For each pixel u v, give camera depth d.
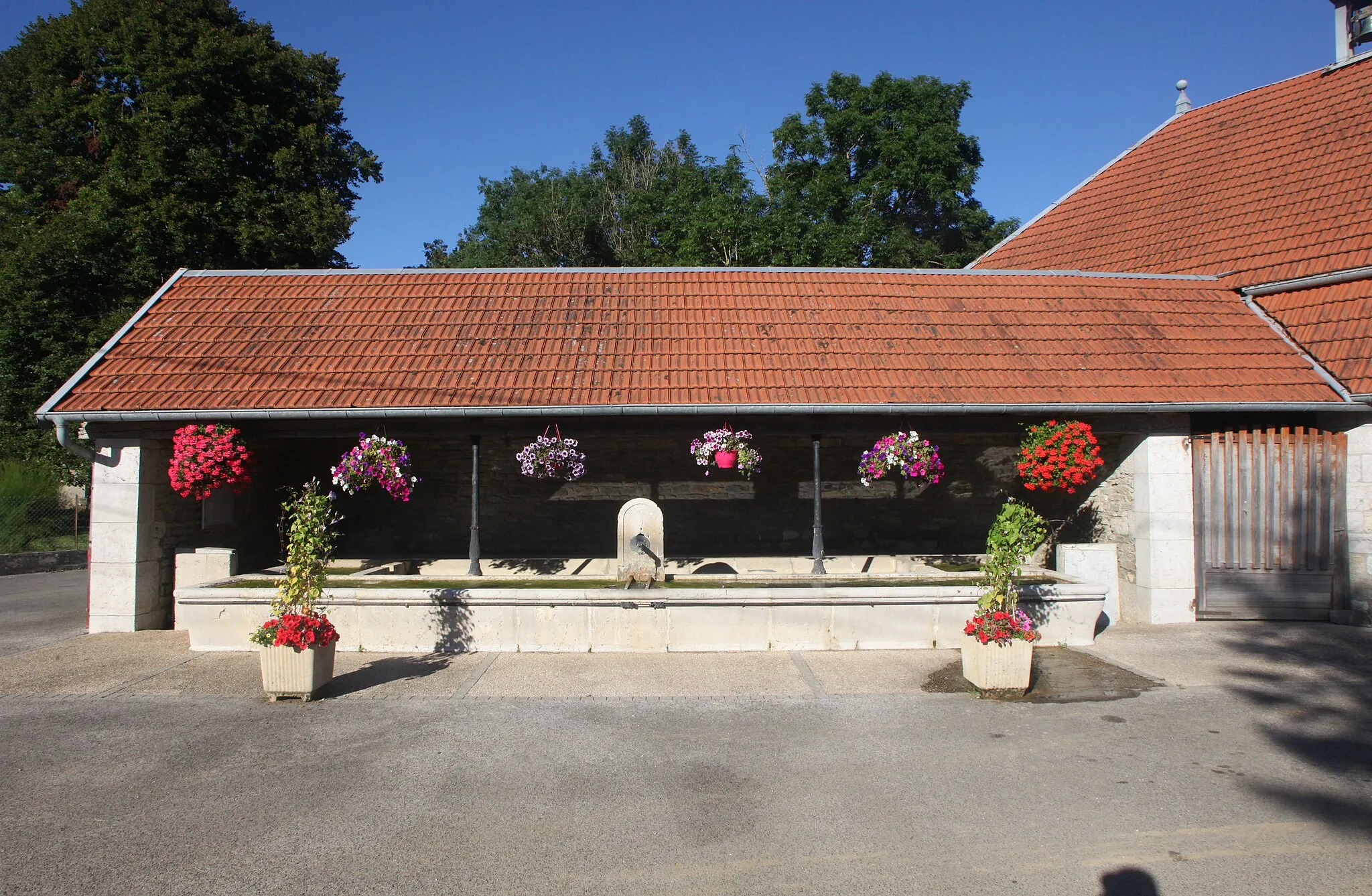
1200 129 15.02
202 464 8.47
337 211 20.22
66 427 8.87
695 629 8.00
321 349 9.85
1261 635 8.72
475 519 9.23
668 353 9.92
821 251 23.83
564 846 4.18
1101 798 4.70
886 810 4.56
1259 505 9.38
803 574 9.80
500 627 8.02
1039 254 15.37
